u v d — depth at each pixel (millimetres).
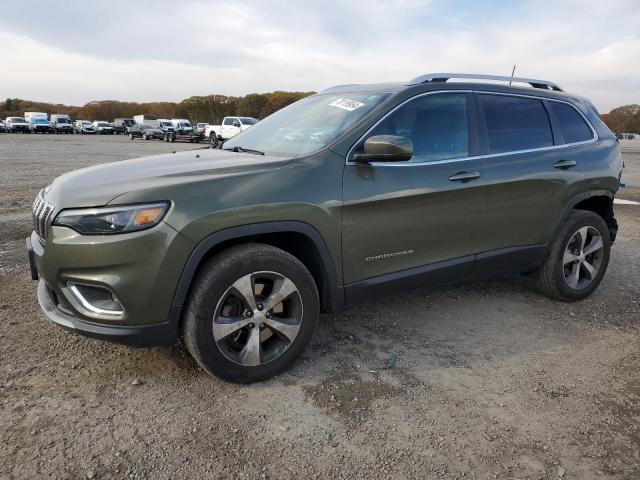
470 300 4414
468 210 3613
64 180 3023
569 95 4559
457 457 2410
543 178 4000
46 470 2227
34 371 3004
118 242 2494
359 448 2451
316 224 2955
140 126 44938
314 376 3068
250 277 2795
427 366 3244
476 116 3779
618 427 2686
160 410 2682
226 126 34906
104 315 2604
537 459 2420
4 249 5512
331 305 3186
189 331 2717
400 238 3328
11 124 55094
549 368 3279
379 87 3740
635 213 8914
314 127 3510
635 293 4762
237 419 2629
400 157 3033
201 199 2648
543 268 4277
